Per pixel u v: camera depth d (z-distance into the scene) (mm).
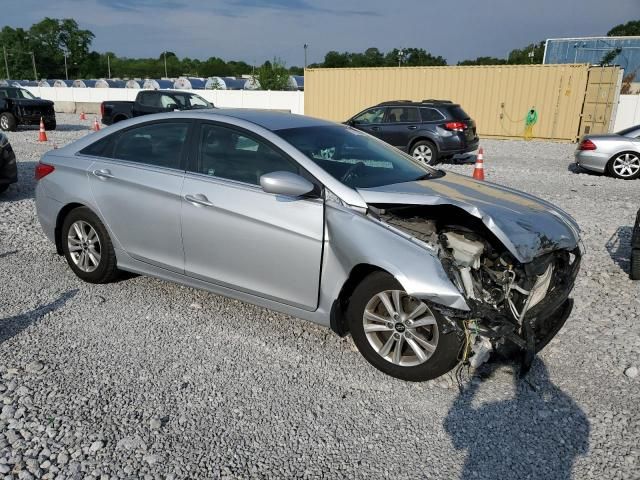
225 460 2777
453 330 3203
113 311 4441
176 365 3652
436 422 3119
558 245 3479
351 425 3078
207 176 4094
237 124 4105
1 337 3977
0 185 8477
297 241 3648
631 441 2957
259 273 3877
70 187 4809
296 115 4699
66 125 23688
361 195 3541
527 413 3205
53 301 4613
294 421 3100
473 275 3393
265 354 3822
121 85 44969
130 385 3404
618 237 7012
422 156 13953
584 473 2727
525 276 3344
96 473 2654
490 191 4055
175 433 2969
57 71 102250
